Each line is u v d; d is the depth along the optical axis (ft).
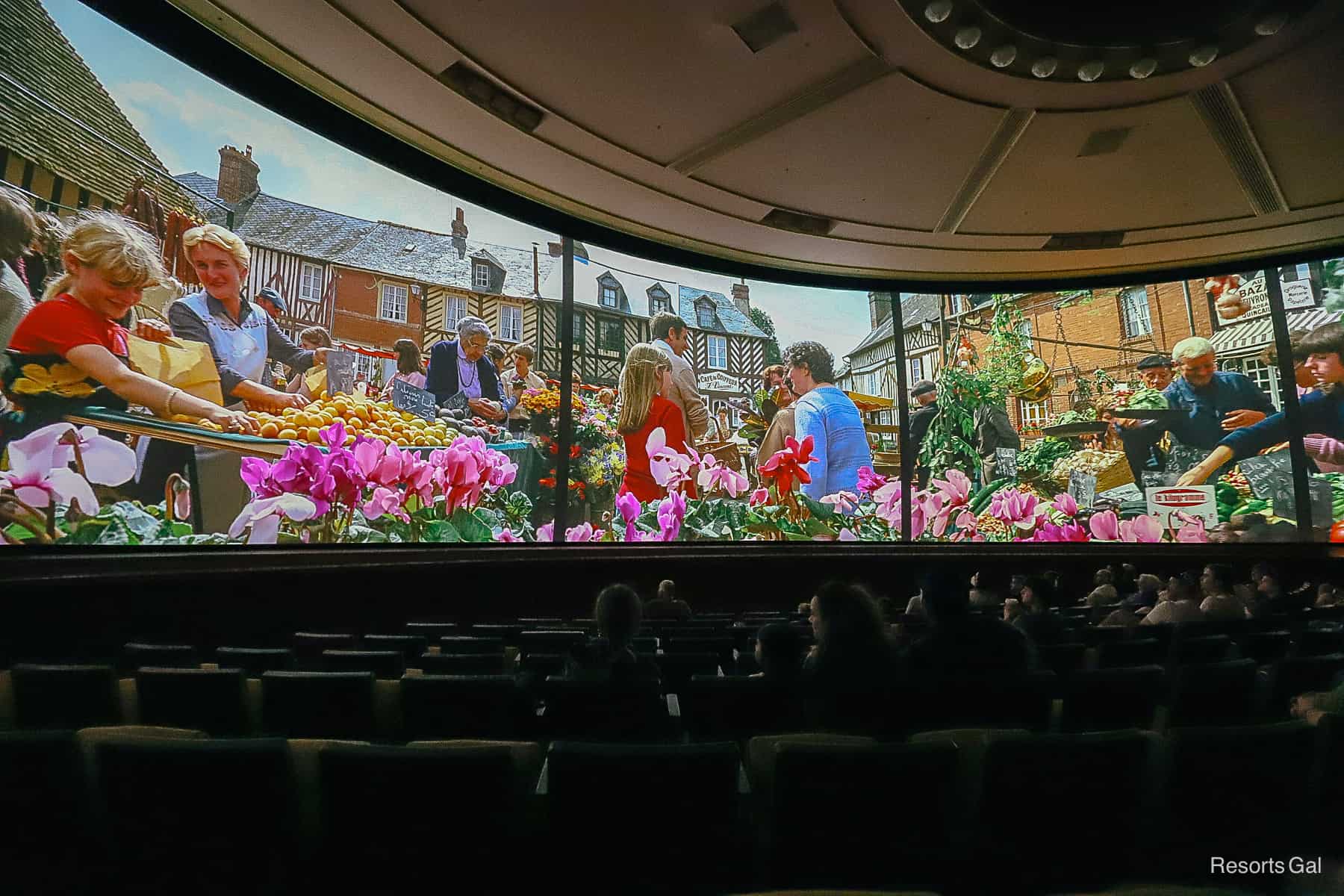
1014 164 26.12
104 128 18.89
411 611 25.54
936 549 38.60
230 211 22.03
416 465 27.07
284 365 23.40
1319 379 38.52
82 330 18.43
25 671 8.73
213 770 5.39
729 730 9.07
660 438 34.91
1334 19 18.81
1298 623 17.29
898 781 5.57
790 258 35.29
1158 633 15.25
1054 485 40.93
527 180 27.17
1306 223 30.68
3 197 16.79
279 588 21.56
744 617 23.91
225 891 5.59
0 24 16.61
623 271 34.47
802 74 21.17
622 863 5.66
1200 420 40.04
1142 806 6.31
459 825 5.51
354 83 21.26
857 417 39.68
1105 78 21.20
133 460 19.52
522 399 30.73
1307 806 6.68
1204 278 36.29
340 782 5.49
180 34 18.79
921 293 38.70
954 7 18.57
